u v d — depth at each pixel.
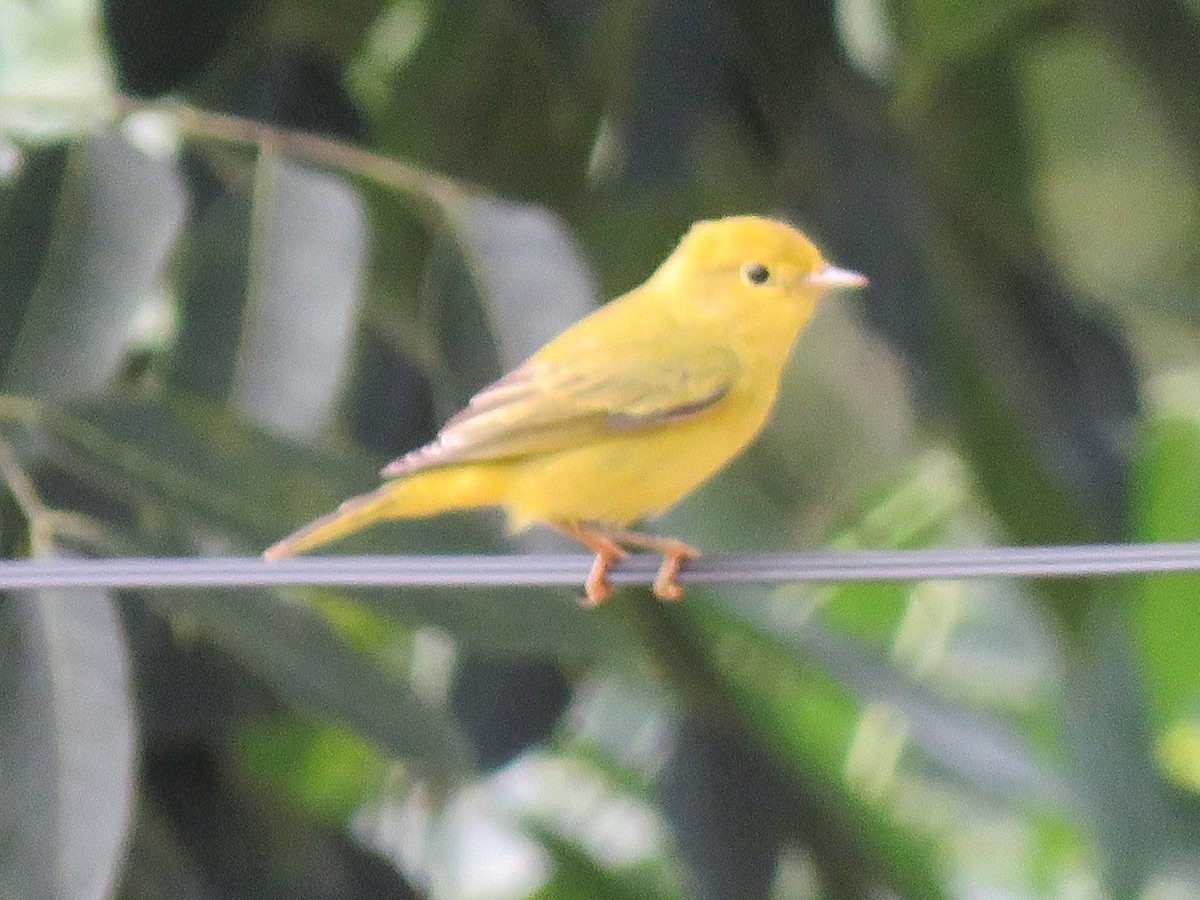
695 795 11.62
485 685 12.09
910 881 12.29
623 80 11.08
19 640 8.49
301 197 9.47
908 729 13.13
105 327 9.02
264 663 9.26
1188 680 14.74
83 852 8.36
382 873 12.23
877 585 14.50
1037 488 11.42
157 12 10.02
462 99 11.72
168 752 11.46
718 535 13.45
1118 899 13.05
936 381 11.59
